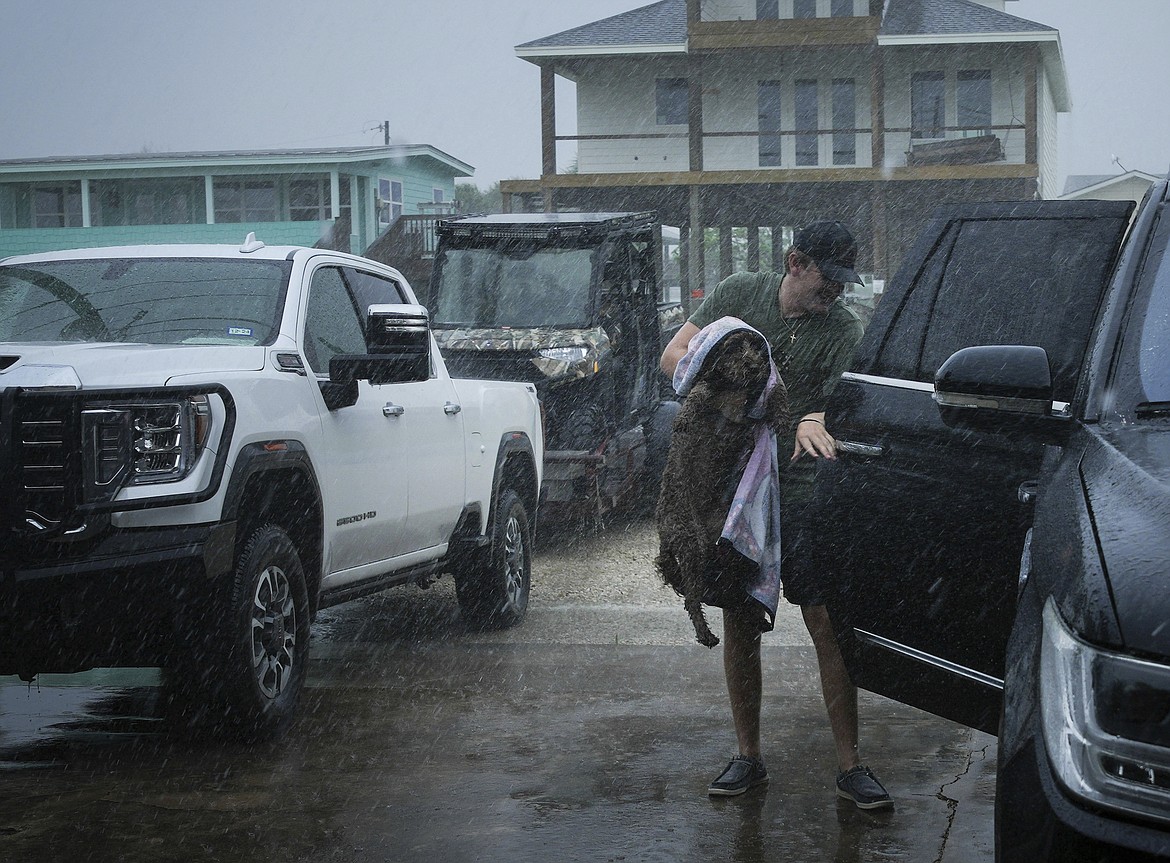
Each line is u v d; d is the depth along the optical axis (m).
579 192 30.00
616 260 11.63
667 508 4.52
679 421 4.50
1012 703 2.71
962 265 4.48
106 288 6.28
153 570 4.91
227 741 5.38
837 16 30.11
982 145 28.11
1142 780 2.36
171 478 5.01
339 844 4.23
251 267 6.38
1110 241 4.11
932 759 5.14
